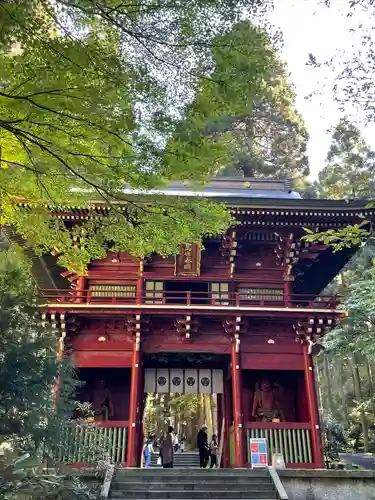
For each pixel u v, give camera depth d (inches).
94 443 442.6
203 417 1478.8
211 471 524.4
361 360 1342.3
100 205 452.8
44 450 312.0
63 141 292.2
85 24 237.1
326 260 835.4
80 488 310.3
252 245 763.4
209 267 751.1
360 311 908.0
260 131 1512.1
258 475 522.9
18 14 219.5
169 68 257.1
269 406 678.5
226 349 672.4
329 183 1381.6
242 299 726.5
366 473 518.3
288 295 711.1
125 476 514.6
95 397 687.7
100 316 653.9
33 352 301.0
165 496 479.5
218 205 358.3
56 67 241.1
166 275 730.8
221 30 248.4
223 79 260.1
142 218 352.8
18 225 407.5
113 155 296.7
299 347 685.3
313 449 605.9
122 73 249.1
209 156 296.4
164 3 237.3
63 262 443.2
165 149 291.0
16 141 302.2
